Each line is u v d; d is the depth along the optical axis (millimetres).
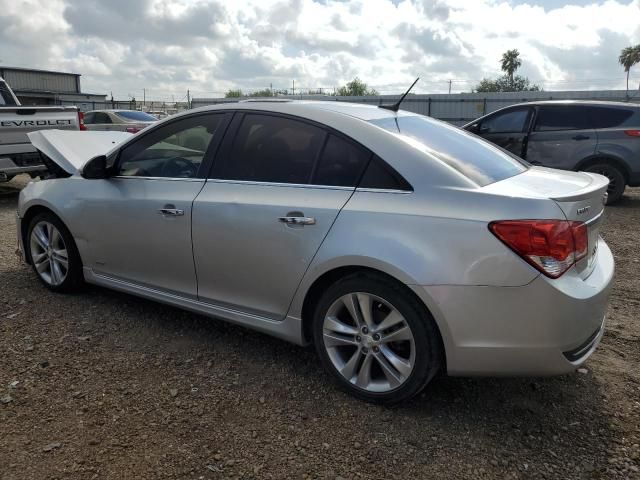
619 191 9008
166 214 3574
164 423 2793
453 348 2676
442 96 34844
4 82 10562
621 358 3543
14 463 2463
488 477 2451
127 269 3941
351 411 2924
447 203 2701
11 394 3016
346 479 2426
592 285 2723
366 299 2881
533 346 2576
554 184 2988
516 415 2918
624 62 54688
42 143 4820
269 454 2578
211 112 3625
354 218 2863
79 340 3682
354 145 3021
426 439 2705
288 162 3217
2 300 4348
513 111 9664
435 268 2639
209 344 3676
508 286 2545
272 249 3123
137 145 3938
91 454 2541
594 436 2742
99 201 3980
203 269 3475
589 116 9055
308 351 3605
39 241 4516
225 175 3428
